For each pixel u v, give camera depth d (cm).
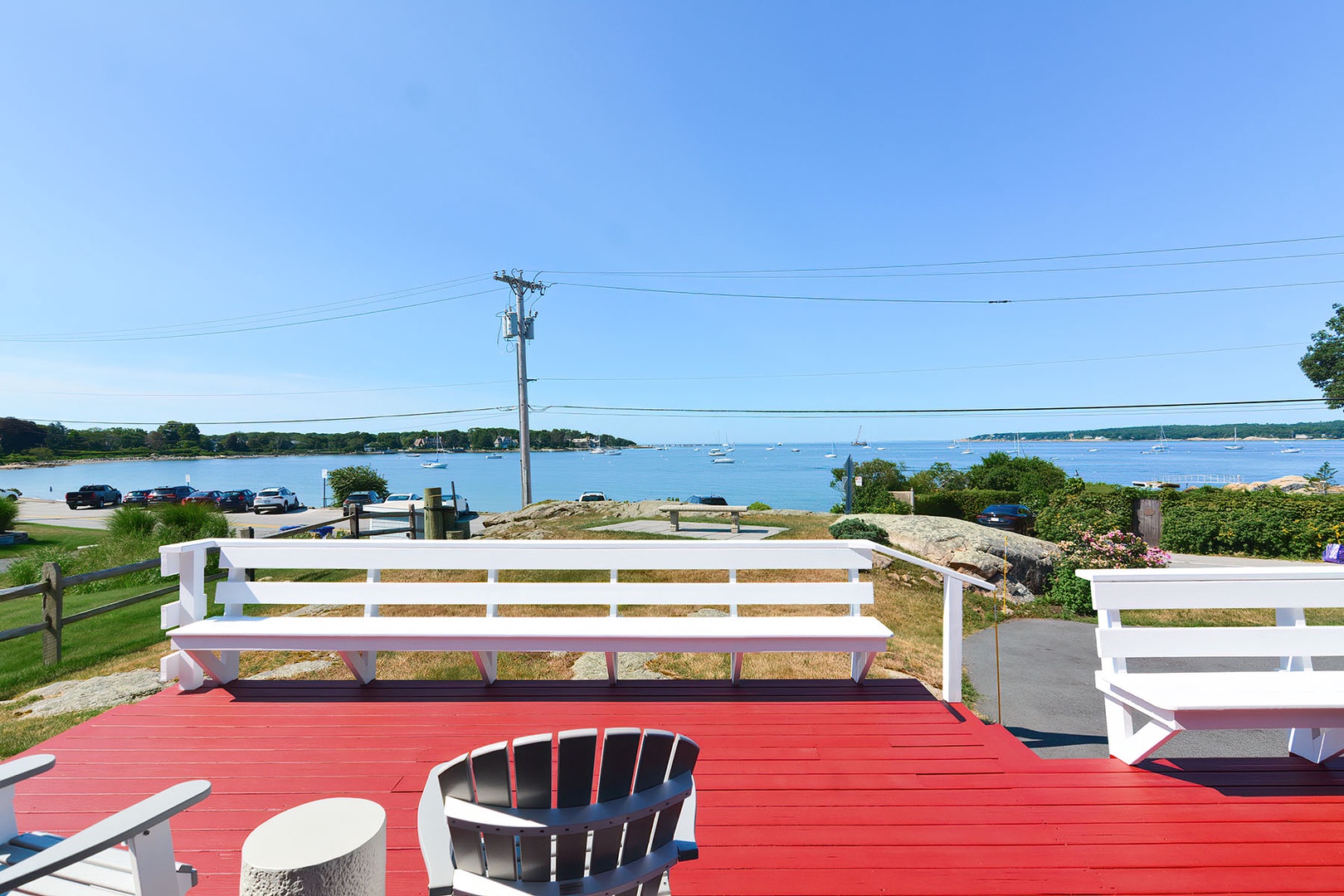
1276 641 317
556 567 408
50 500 5200
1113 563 1000
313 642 371
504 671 564
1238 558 1661
